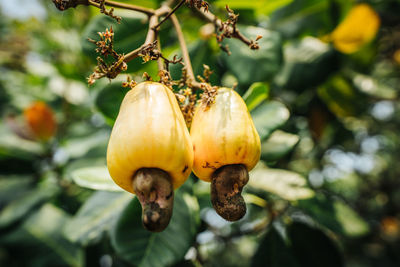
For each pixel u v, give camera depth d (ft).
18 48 4.01
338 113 2.93
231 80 2.16
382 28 3.30
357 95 2.97
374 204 6.77
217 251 3.88
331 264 1.96
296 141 1.80
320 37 2.25
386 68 4.75
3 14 4.17
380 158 7.14
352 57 2.91
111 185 1.45
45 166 2.81
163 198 1.00
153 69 1.64
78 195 2.60
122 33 1.65
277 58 1.81
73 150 2.43
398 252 5.73
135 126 1.00
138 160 0.99
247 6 1.90
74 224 1.69
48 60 3.40
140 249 1.54
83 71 2.59
